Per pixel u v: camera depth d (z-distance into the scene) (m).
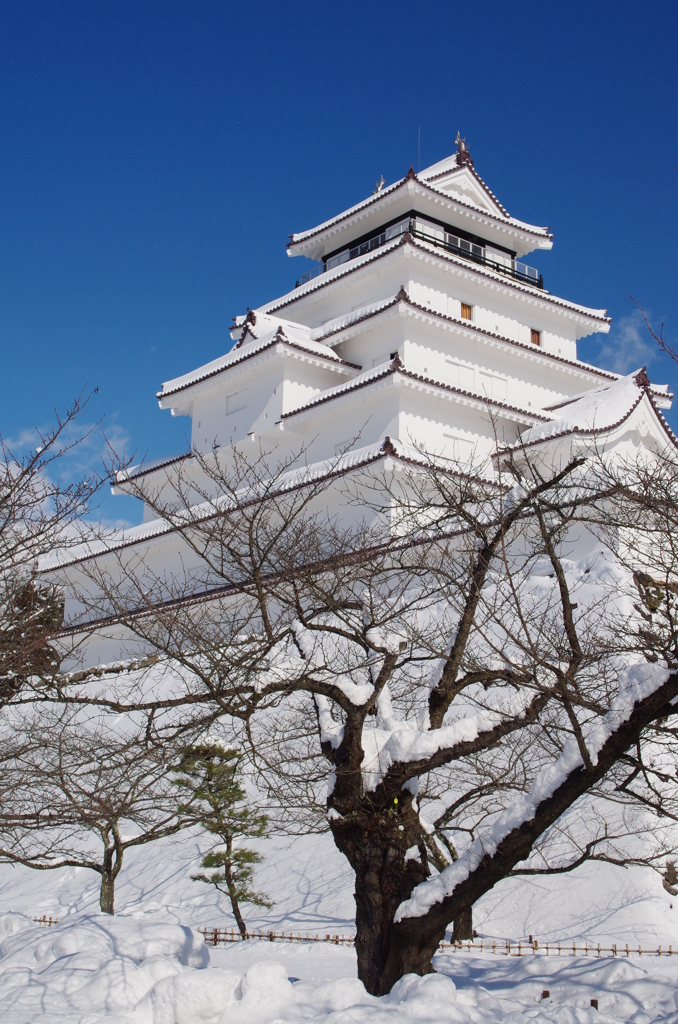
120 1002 12.01
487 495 14.12
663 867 20.70
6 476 14.34
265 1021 10.85
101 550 45.88
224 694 12.51
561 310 49.19
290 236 54.50
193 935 15.63
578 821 22.34
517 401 45.81
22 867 32.94
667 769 21.95
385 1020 9.84
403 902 12.07
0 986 12.75
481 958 17.14
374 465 33.16
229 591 30.45
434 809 23.84
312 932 21.42
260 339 45.28
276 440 44.25
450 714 23.22
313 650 13.32
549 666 11.39
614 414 34.28
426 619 19.86
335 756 12.85
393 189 47.47
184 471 48.50
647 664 11.77
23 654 13.37
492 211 51.97
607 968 14.09
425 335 43.16
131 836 31.03
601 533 28.22
